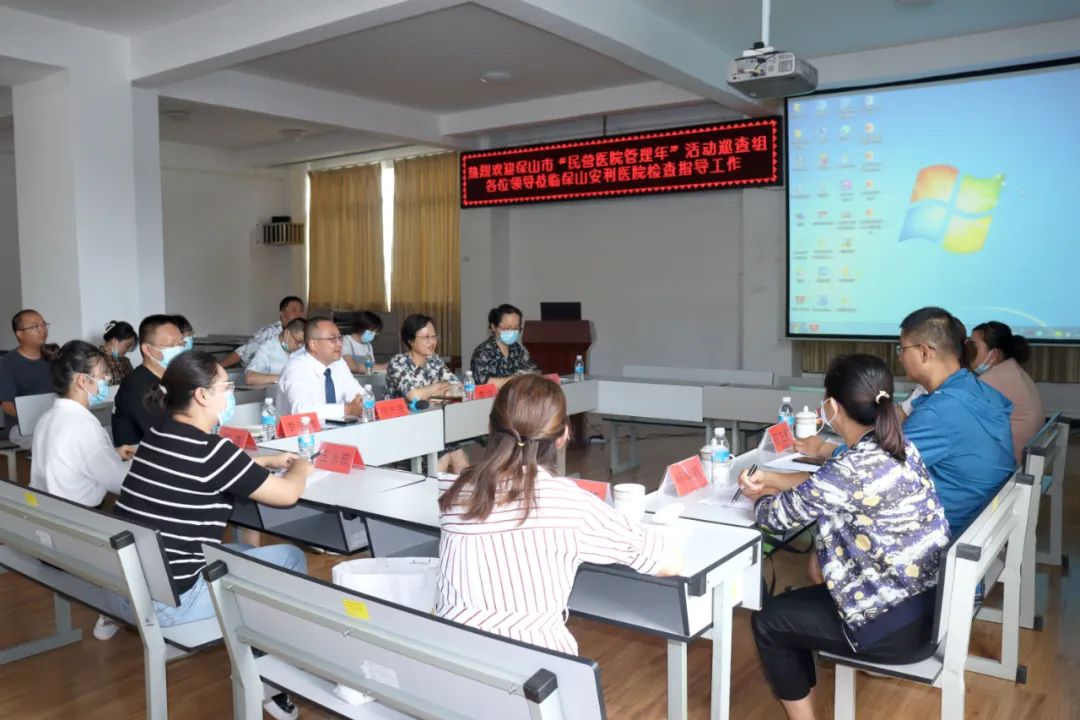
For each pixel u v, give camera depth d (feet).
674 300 25.50
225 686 8.42
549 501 4.99
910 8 15.55
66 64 16.69
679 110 23.81
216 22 15.88
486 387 13.58
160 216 18.54
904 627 6.16
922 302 19.11
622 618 5.89
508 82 21.53
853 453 6.25
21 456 18.34
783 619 6.50
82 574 6.62
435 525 6.89
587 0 13.91
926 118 18.52
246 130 28.27
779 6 15.33
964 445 7.78
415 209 30.81
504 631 4.85
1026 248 17.81
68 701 8.11
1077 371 19.74
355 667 4.81
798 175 20.18
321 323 12.35
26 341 15.40
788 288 20.70
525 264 28.48
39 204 17.84
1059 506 11.53
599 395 15.49
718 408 14.07
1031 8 15.58
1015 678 8.36
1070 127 17.03
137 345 17.95
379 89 22.27
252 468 7.09
